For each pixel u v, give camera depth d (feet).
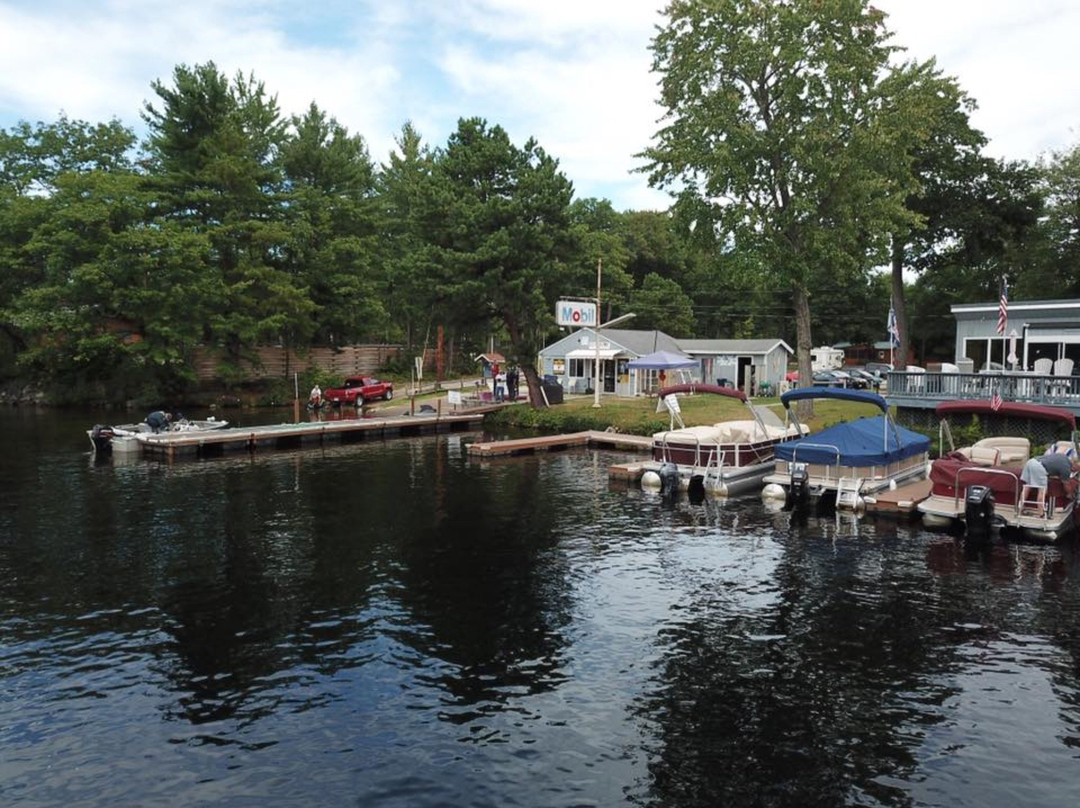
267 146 184.24
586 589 48.03
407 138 235.81
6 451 104.78
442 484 83.46
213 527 63.36
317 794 26.66
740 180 106.11
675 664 36.96
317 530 62.54
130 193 155.94
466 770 28.07
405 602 45.57
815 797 26.45
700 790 26.84
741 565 53.26
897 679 35.35
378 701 33.35
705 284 286.66
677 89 112.57
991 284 198.80
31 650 38.65
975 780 27.48
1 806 26.02
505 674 35.94
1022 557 55.01
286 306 169.17
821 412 119.75
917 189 114.73
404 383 214.07
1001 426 88.84
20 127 176.55
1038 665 36.91
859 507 69.72
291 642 39.68
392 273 135.85
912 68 118.83
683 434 83.87
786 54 102.37
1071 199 177.06
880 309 280.10
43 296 150.10
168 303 154.61
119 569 51.75
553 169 130.31
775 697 33.60
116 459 99.55
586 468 94.48
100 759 28.94
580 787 27.04
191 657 37.88
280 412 156.97
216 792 26.81
